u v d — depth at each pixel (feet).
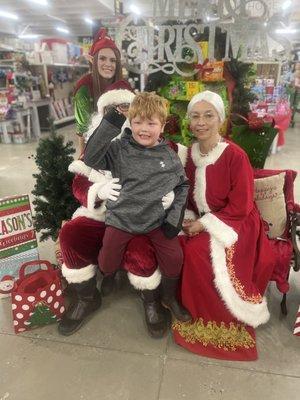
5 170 14.60
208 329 5.53
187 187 5.18
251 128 6.90
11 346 5.52
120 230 5.09
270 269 5.73
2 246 6.38
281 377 5.01
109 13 37.60
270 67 18.03
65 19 42.96
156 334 5.69
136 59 7.51
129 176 4.88
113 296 6.79
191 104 5.47
